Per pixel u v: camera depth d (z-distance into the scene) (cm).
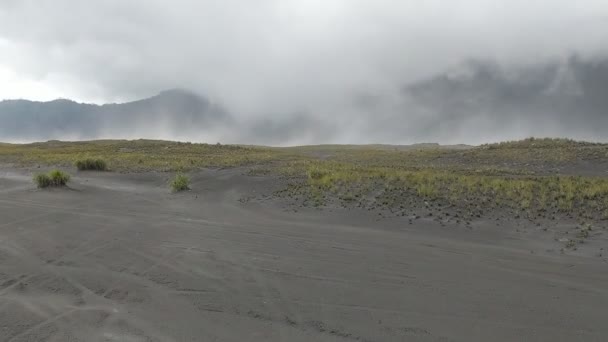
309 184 1717
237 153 3994
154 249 841
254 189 1739
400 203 1346
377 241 942
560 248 890
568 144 3303
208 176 2158
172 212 1314
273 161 2908
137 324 500
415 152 4019
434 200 1348
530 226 1066
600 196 1266
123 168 2542
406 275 702
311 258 793
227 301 575
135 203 1487
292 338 472
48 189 1747
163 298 582
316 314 538
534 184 1496
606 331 504
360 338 476
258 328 495
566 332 500
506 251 870
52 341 453
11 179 2144
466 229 1064
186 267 725
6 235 945
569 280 687
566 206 1188
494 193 1388
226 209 1389
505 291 633
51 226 1048
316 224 1142
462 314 546
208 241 918
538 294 622
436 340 475
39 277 662
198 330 487
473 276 702
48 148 5016
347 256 811
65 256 783
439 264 769
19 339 456
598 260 802
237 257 792
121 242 896
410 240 958
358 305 570
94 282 643
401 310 556
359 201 1396
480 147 3794
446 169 2302
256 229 1059
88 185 1941
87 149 4447
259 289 624
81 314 526
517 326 514
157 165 2634
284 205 1416
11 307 545
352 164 2670
